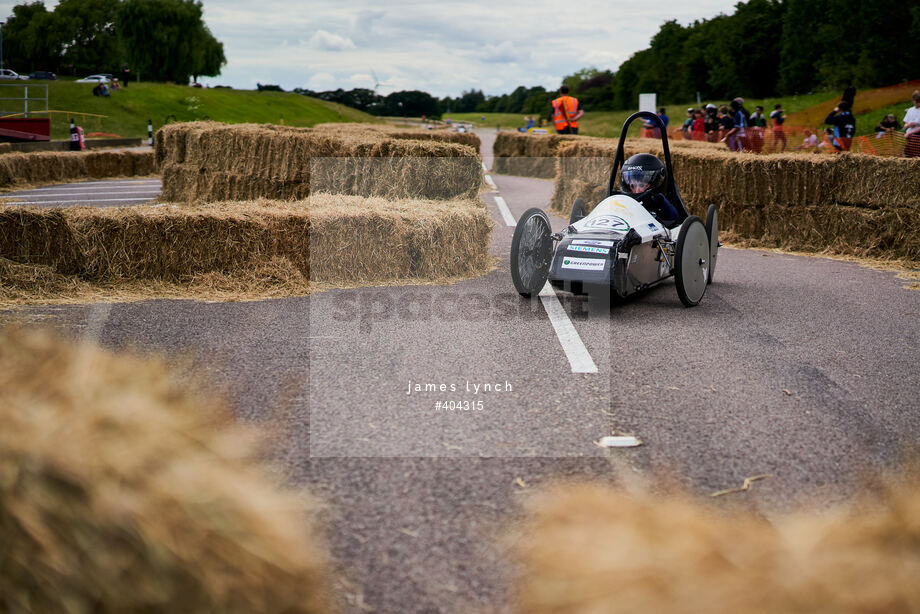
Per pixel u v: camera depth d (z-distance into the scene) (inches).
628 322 227.0
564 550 32.5
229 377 163.8
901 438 135.9
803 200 412.5
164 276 273.3
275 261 276.2
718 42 3181.6
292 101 3703.3
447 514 102.0
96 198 665.6
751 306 255.6
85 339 197.0
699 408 150.3
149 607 36.5
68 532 36.0
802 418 145.6
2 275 255.6
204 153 589.9
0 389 40.6
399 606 80.0
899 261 377.1
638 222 248.8
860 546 29.8
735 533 32.5
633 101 4212.6
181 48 3587.6
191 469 39.8
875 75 2149.4
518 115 6058.1
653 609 28.8
